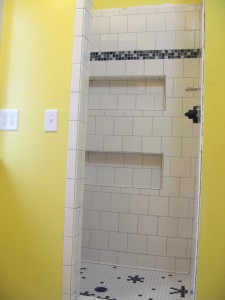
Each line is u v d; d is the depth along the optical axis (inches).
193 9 88.4
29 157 59.9
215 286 54.1
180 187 87.3
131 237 89.7
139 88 93.3
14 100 61.1
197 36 87.7
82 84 58.9
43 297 57.9
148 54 90.6
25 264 59.1
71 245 57.0
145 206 89.3
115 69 92.5
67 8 59.7
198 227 55.2
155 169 91.5
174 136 88.3
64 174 58.1
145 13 91.4
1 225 60.4
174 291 73.8
